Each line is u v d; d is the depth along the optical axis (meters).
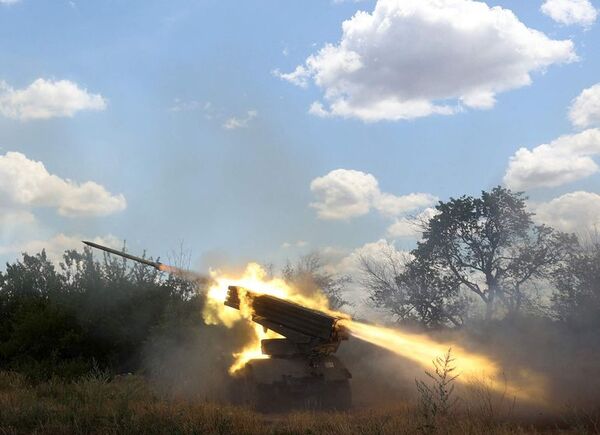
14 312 21.50
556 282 31.25
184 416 11.62
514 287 34.56
